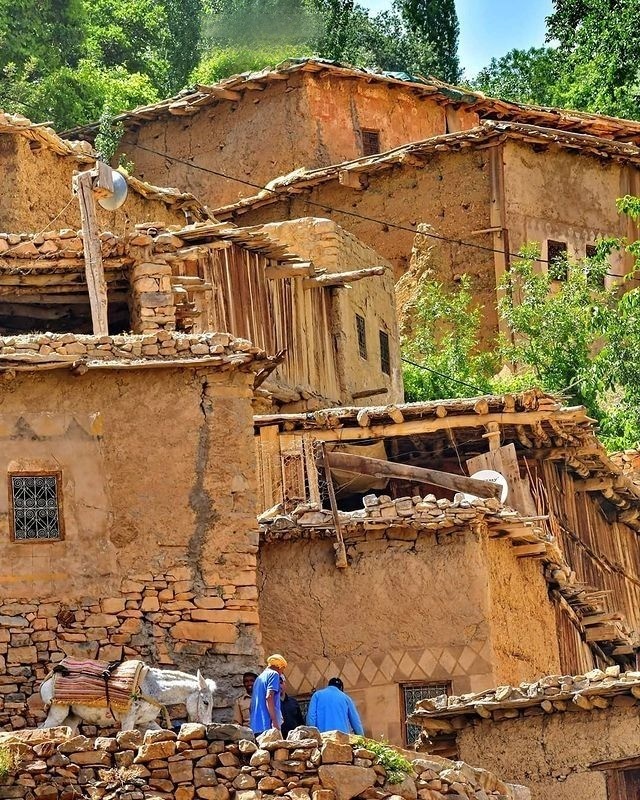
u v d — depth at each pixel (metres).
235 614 38.50
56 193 57.31
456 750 38.81
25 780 29.33
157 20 98.69
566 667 48.97
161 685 33.41
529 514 49.59
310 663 44.25
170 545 38.59
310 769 30.30
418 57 105.50
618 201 74.06
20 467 38.16
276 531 44.50
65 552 38.00
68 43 88.69
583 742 37.09
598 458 53.59
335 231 63.12
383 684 43.91
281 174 79.88
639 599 60.03
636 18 96.81
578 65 100.38
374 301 66.56
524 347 74.06
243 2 99.00
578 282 75.44
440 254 77.56
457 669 43.78
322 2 100.69
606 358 68.19
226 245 52.03
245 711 37.31
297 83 80.06
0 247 43.66
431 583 44.28
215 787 29.83
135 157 82.81
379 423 50.03
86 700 32.81
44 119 83.81
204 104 81.19
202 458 39.09
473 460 50.22
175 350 39.31
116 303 44.56
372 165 77.31
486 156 77.50
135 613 38.03
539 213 78.50
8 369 38.19
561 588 48.91
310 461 47.31
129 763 29.81
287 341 58.16
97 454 38.62
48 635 37.47
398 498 47.72
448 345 74.69
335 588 44.50
